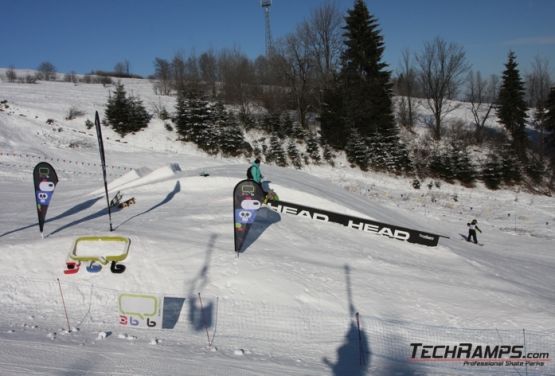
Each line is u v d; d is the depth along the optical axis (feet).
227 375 24.16
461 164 135.74
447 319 36.24
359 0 158.71
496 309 38.78
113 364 24.30
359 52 156.97
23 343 26.61
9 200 68.03
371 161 137.18
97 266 37.47
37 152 110.63
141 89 231.91
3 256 38.04
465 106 241.96
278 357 28.35
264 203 54.90
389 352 30.55
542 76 232.12
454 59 169.68
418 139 165.37
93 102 164.76
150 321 31.58
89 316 33.14
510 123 174.81
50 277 36.88
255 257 41.06
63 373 22.35
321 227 52.44
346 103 146.30
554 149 169.48
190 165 118.83
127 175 72.64
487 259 60.49
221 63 224.33
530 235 91.09
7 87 190.08
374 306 36.68
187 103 140.46
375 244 51.11
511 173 139.23
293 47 163.73
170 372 23.79
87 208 56.44
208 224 47.96
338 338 31.91
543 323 36.78
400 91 214.90
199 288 36.58
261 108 172.55
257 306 35.17
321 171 131.95
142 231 43.55
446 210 107.14
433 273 45.52
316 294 37.17
